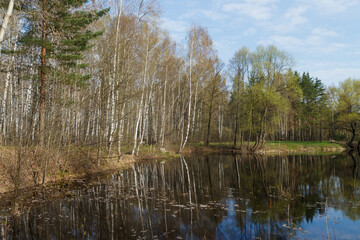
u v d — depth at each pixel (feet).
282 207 26.68
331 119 144.97
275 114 102.99
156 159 76.23
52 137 38.09
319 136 171.32
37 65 41.60
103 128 56.49
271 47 96.22
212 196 31.48
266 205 27.48
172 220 22.54
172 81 105.09
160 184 39.06
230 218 23.16
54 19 33.99
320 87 177.27
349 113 124.26
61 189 34.24
